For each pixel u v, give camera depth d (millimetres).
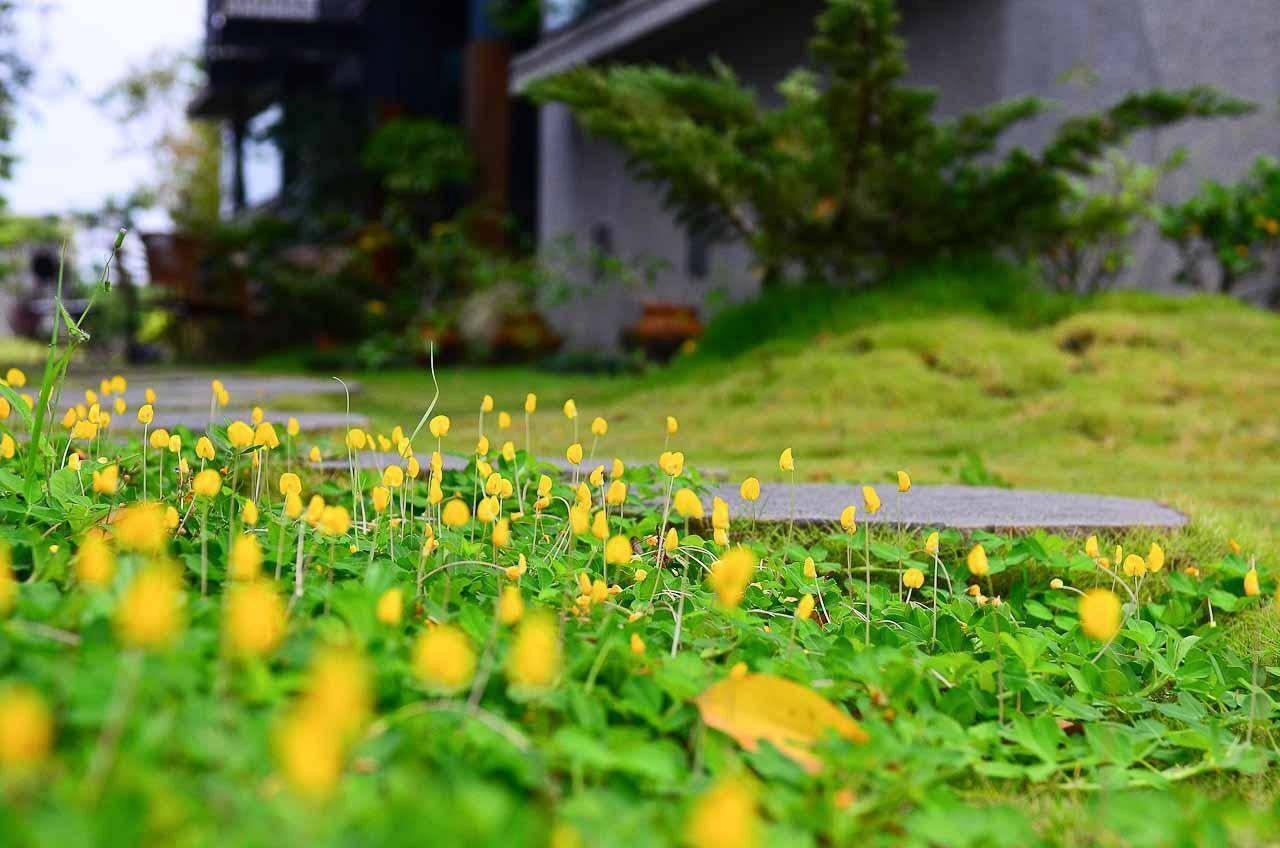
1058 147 8523
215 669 1375
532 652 1184
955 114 11047
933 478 4824
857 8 7914
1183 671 2410
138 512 1469
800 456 5934
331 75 25297
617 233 16531
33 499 2383
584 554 2641
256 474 2670
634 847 1194
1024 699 2158
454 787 1309
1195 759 2057
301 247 19453
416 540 2543
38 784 1098
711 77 14609
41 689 1318
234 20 21844
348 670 988
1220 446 6086
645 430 6668
